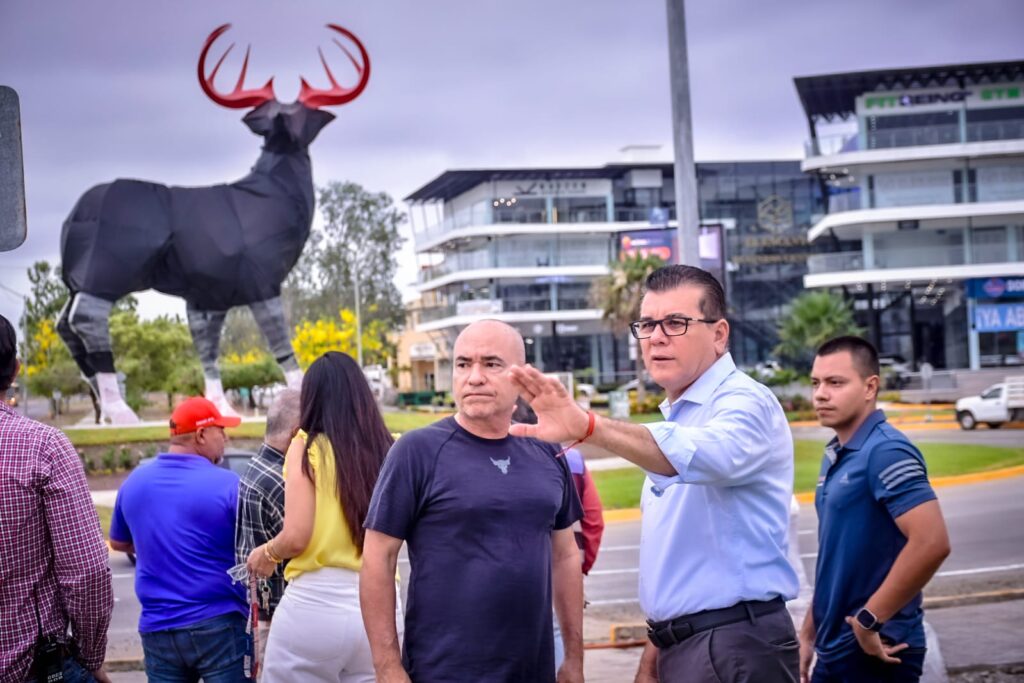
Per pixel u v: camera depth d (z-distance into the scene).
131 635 9.91
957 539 13.88
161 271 27.69
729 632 3.44
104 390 27.73
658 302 3.60
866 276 50.06
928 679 4.58
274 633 4.50
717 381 3.56
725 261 54.88
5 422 3.70
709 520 3.47
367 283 76.88
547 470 3.75
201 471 4.88
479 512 3.54
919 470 3.89
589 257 66.81
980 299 51.38
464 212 68.44
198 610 4.74
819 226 53.66
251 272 27.64
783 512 3.54
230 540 4.82
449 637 3.50
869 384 4.14
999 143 49.56
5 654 3.62
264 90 27.70
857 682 4.02
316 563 4.44
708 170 71.50
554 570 3.99
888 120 52.88
